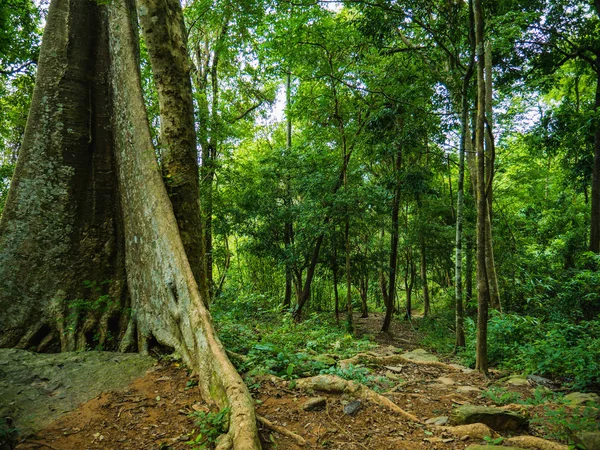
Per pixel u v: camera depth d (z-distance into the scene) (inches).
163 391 173.5
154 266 223.1
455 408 183.2
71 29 274.4
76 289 239.5
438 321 622.2
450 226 641.0
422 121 450.0
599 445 132.1
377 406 172.1
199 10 504.1
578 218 664.4
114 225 259.3
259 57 601.3
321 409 165.9
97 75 279.4
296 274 697.0
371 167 642.2
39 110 258.2
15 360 196.4
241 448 119.0
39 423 149.0
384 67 504.7
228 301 434.0
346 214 510.9
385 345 488.1
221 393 154.0
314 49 514.6
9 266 230.5
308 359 247.8
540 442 139.3
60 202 248.4
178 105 257.6
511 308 527.8
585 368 236.7
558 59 554.3
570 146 588.4
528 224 702.5
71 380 180.9
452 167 731.4
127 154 255.0
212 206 603.2
